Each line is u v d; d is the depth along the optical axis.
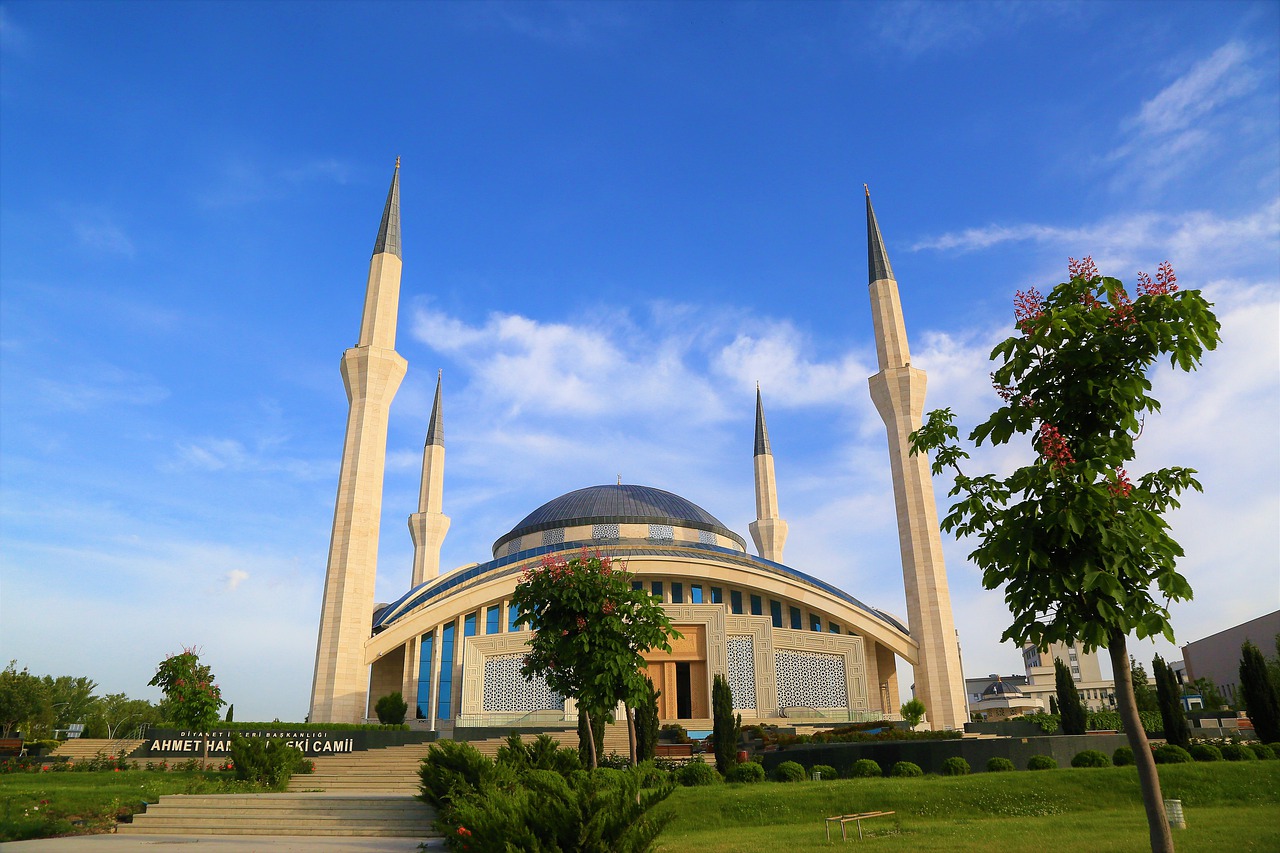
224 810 22.36
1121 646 11.23
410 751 37.75
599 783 14.73
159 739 36.78
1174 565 10.95
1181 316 11.37
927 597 53.97
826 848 17.59
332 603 49.66
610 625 22.08
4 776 31.31
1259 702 31.84
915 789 24.19
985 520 12.27
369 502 52.38
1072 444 12.06
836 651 52.12
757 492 82.50
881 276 62.03
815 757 31.56
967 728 46.84
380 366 54.75
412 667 53.06
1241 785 23.67
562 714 46.91
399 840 19.56
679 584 55.81
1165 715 31.92
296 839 19.98
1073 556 11.04
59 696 86.81
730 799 23.95
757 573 55.47
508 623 54.12
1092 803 22.91
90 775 31.56
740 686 49.34
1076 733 40.84
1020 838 17.80
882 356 59.97
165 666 35.12
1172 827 18.47
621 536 62.34
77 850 17.80
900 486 56.78
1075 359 11.67
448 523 75.75
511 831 12.97
